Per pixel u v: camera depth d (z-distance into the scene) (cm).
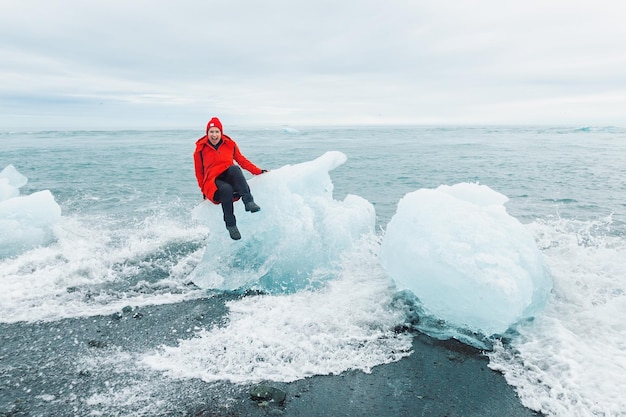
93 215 870
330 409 290
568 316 406
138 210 918
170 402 295
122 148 2986
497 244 411
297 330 391
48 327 401
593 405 283
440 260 404
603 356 336
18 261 577
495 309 371
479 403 295
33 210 668
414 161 2031
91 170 1636
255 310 434
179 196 1090
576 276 489
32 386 310
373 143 3819
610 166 1709
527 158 2109
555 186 1231
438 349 367
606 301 433
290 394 306
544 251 591
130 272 550
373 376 329
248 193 483
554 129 7150
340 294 464
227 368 335
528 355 348
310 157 2323
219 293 488
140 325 407
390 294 457
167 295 478
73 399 296
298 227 511
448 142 3875
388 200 1062
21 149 2811
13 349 361
